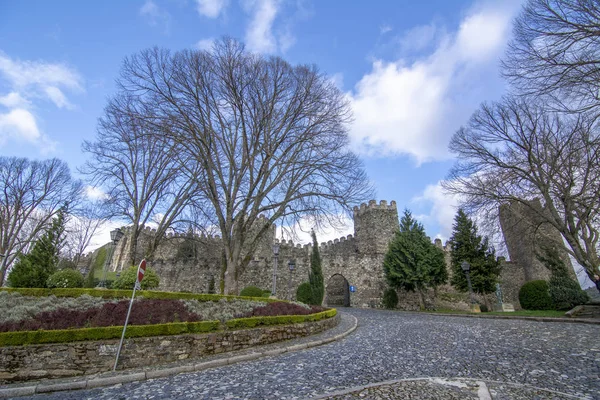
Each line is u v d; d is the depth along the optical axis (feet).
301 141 60.70
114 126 65.51
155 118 54.60
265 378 22.08
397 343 33.83
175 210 77.36
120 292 42.55
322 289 96.94
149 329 28.86
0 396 20.24
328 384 19.84
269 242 114.42
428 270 91.40
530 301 71.46
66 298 38.75
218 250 105.29
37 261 59.47
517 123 64.18
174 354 28.89
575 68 31.45
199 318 34.91
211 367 27.37
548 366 21.90
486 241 91.45
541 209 68.33
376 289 108.17
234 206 59.72
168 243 112.78
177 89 58.03
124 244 129.39
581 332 34.19
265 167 61.05
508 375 20.31
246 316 39.70
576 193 57.06
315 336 41.73
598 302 58.18
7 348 23.49
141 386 22.07
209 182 59.11
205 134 59.06
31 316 29.84
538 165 61.67
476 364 23.36
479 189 66.08
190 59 59.16
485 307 90.89
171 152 60.34
